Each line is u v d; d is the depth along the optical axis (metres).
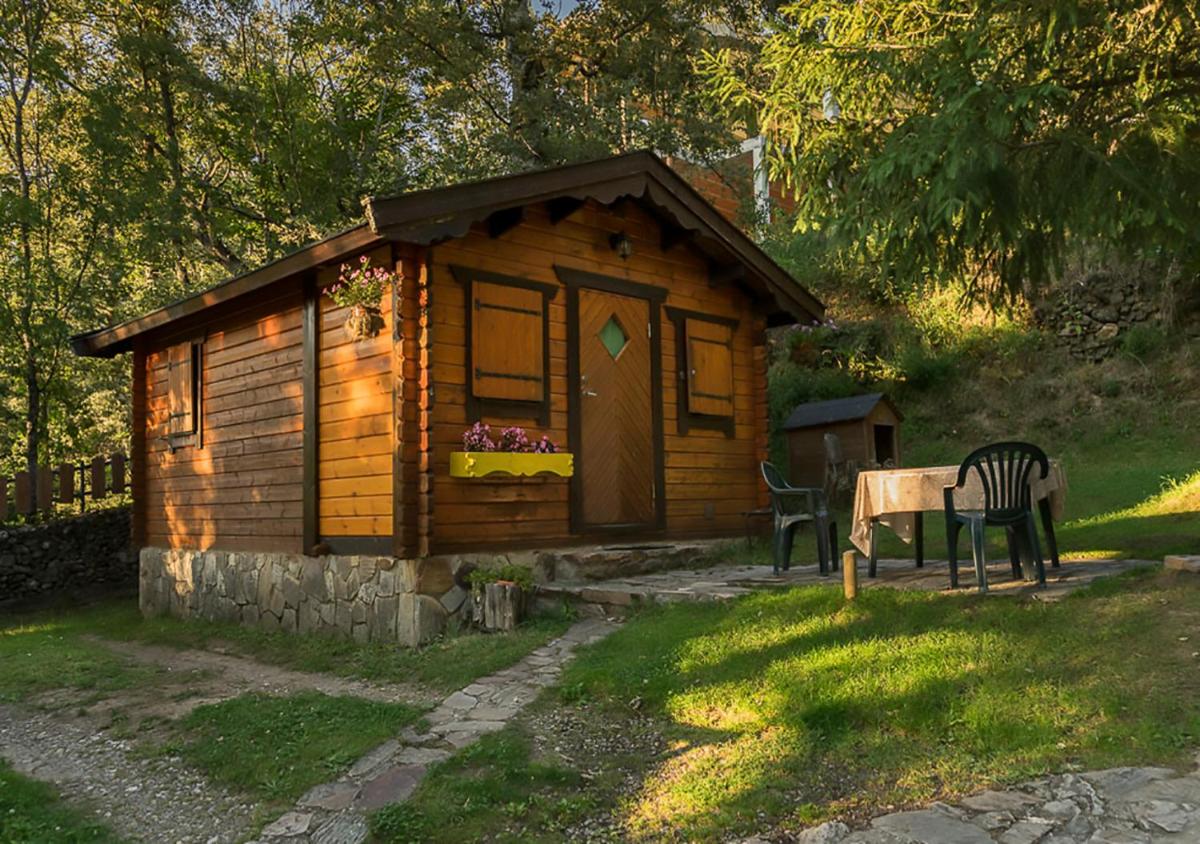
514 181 6.70
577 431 7.58
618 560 7.53
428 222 6.16
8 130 12.82
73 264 12.56
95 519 11.70
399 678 5.58
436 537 6.48
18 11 11.70
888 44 5.55
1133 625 4.21
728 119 7.02
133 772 4.18
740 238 8.68
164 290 14.70
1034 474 5.62
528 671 5.27
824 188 6.07
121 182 12.86
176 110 14.99
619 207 8.16
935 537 9.38
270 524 7.86
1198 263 6.55
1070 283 14.05
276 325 7.93
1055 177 5.41
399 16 14.67
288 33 15.10
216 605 8.54
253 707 4.94
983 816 2.91
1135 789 2.97
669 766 3.72
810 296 9.39
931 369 14.20
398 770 3.78
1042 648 4.15
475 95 15.95
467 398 6.82
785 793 3.32
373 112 16.56
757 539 9.13
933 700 3.81
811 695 4.05
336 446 7.08
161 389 9.84
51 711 5.43
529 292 7.35
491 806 3.38
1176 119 5.48
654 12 15.79
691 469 8.69
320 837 3.27
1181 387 12.52
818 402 11.83
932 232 5.55
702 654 4.92
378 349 6.70
